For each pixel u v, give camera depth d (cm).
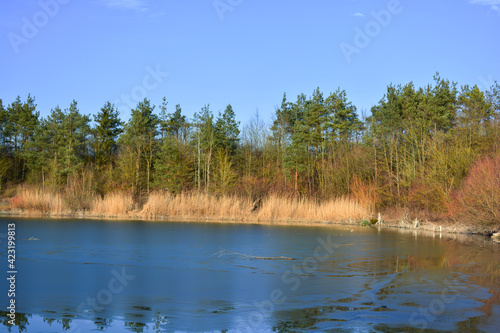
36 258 1756
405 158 4762
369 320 997
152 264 1669
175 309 1080
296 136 5784
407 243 2453
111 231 2869
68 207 4509
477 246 2325
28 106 7631
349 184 5200
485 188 3086
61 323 973
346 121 6325
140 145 5903
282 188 5353
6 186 6412
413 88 5969
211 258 1831
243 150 6869
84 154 6869
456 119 4938
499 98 5250
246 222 4056
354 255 1964
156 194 4700
